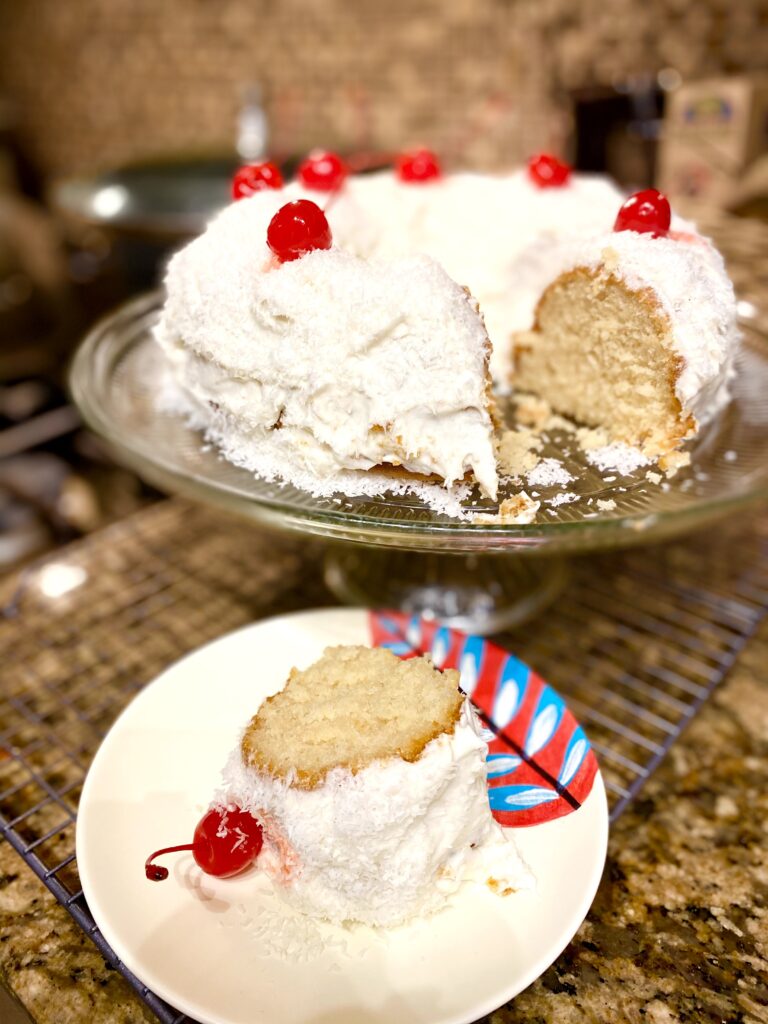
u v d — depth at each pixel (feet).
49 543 2.12
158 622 1.22
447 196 1.32
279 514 0.91
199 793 0.86
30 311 2.67
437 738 0.74
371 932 0.74
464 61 1.97
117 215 1.86
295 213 0.95
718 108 1.43
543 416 1.19
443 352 0.90
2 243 2.61
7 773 0.98
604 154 1.66
